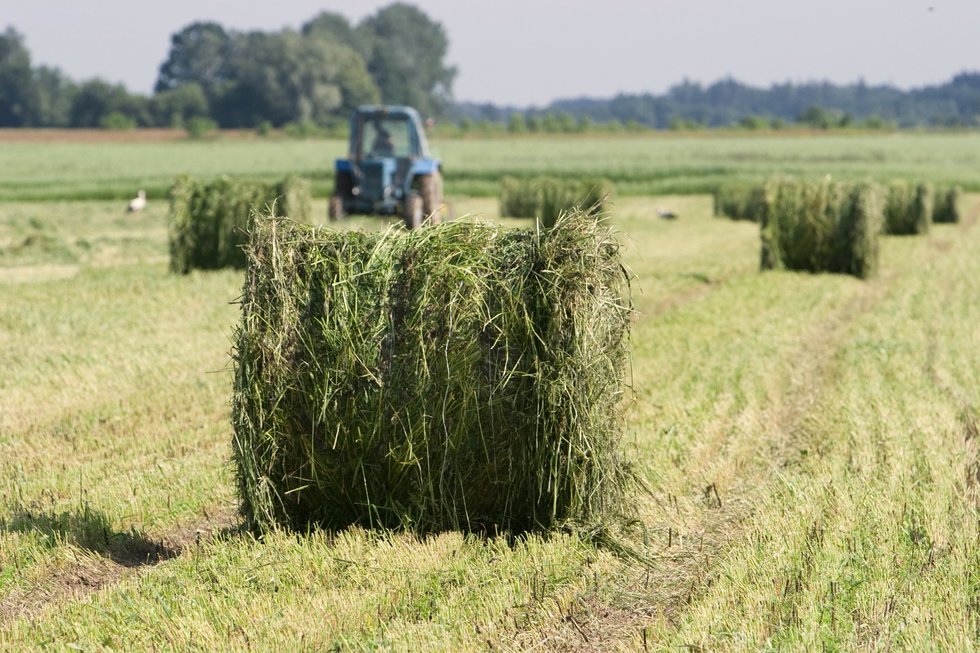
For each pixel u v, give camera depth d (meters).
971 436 19.84
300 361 14.80
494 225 15.12
